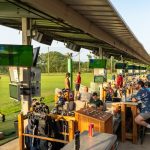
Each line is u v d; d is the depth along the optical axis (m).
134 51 22.42
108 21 7.43
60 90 12.48
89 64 14.77
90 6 5.74
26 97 7.91
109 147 3.75
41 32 10.52
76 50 15.74
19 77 7.92
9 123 10.36
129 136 8.32
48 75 56.06
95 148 3.64
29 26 8.02
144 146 7.96
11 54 6.78
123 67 23.27
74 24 6.44
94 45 15.65
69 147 3.67
